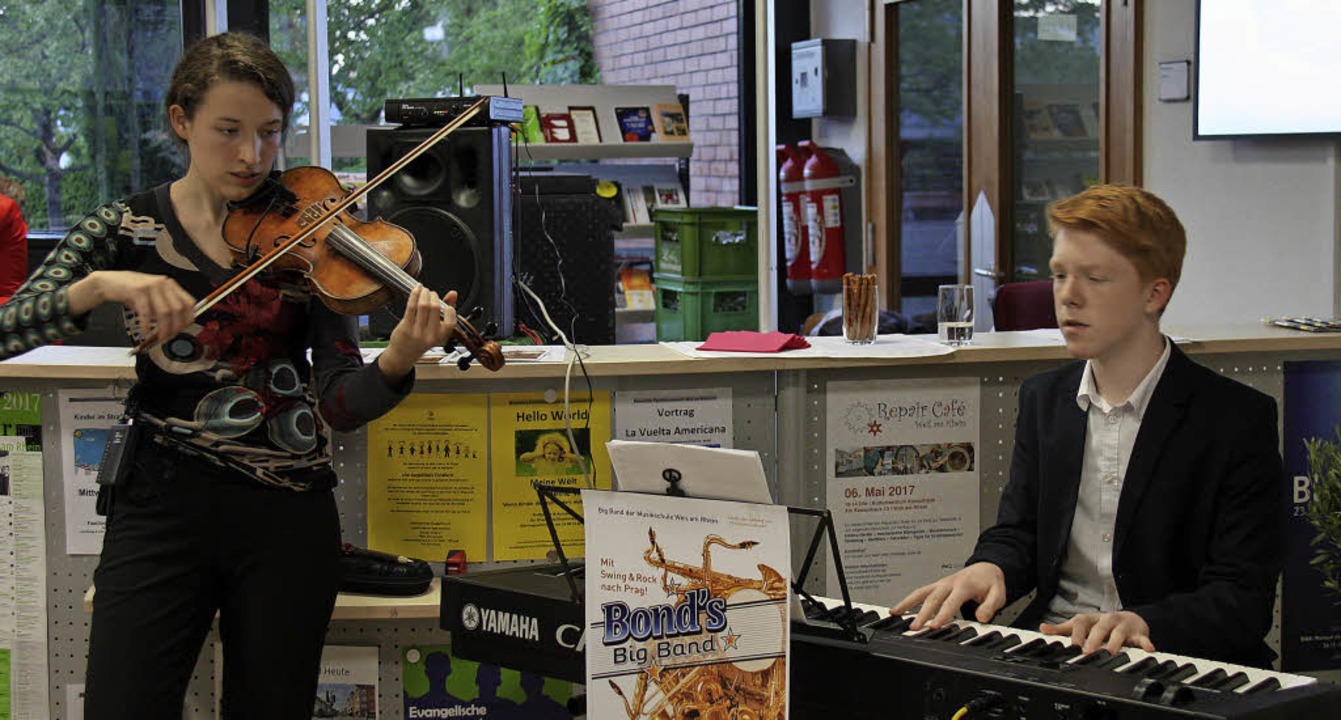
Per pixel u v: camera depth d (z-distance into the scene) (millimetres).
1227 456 2242
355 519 2865
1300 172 4699
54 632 2850
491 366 2242
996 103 6324
